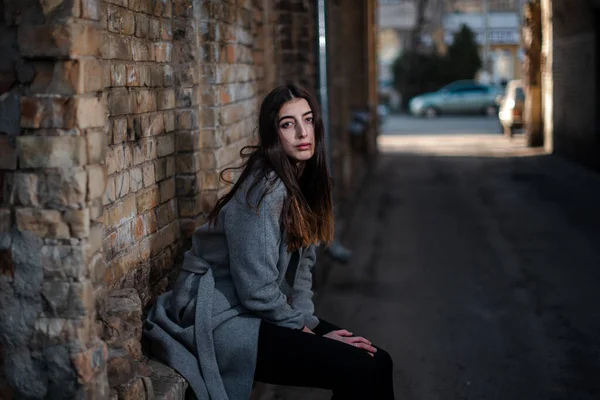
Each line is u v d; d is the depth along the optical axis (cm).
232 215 269
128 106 295
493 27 4409
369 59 1561
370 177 1450
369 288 663
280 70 586
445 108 3400
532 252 782
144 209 313
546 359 483
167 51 339
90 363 226
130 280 298
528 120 1959
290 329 272
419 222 979
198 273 280
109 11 276
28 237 222
